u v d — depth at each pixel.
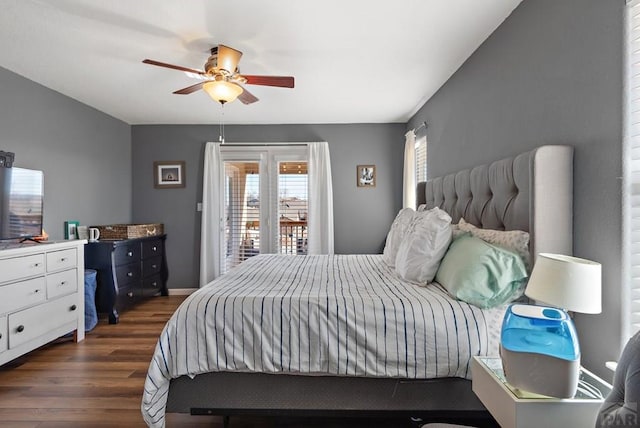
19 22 2.14
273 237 4.71
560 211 1.57
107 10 2.01
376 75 3.00
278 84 2.55
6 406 2.00
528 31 1.91
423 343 1.56
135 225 4.07
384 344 1.58
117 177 4.43
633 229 1.31
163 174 4.72
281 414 1.65
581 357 1.52
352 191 4.68
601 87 1.42
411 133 4.08
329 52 2.55
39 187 2.98
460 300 1.64
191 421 1.89
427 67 2.85
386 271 2.53
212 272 4.63
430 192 3.35
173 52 2.55
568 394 1.12
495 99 2.28
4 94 2.86
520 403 1.12
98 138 4.07
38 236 2.96
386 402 1.63
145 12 2.03
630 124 1.31
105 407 1.98
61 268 2.84
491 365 1.38
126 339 3.06
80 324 3.04
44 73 2.96
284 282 2.11
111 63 2.75
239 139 4.69
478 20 2.15
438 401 1.61
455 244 1.98
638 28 1.29
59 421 1.85
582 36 1.53
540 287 1.25
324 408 1.64
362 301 1.65
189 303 1.70
